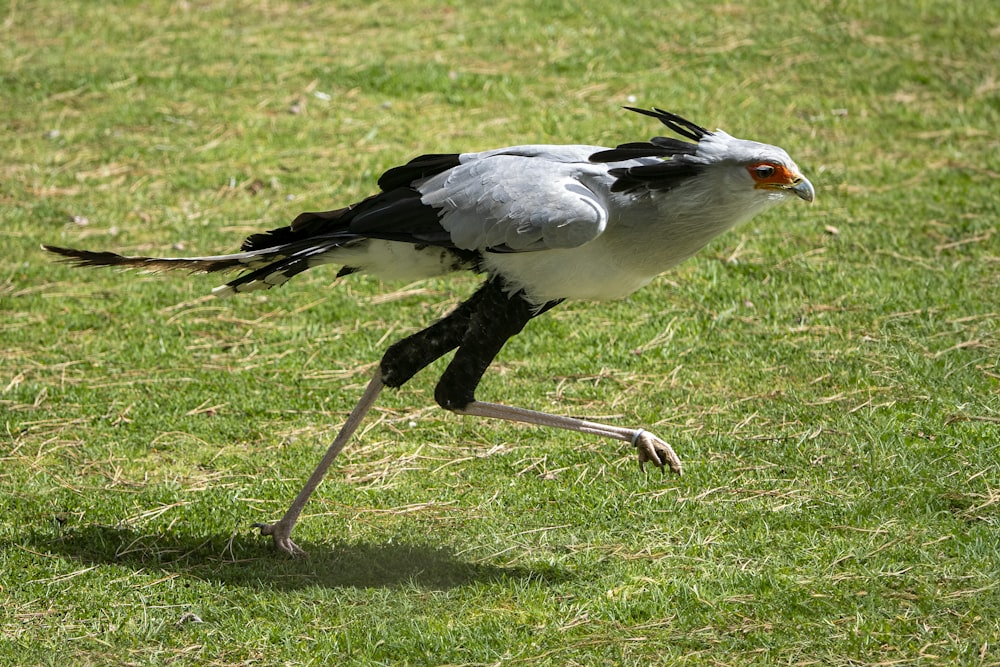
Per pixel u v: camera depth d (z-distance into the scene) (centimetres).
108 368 1080
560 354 1107
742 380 1041
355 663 678
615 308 1189
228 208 1413
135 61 1825
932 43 1805
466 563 793
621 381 1052
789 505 845
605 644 689
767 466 902
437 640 695
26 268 1267
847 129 1583
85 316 1174
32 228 1361
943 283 1187
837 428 948
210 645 697
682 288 1216
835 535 802
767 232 1323
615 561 786
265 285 855
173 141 1590
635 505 858
